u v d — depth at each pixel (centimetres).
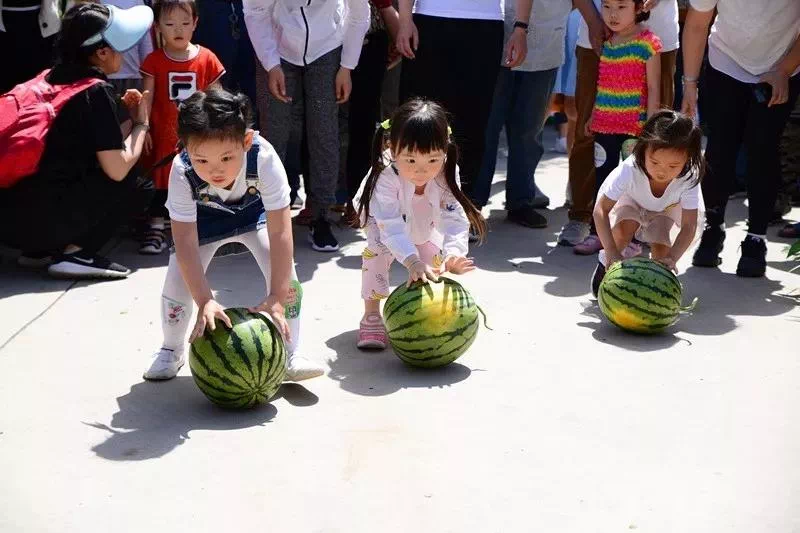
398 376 454
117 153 587
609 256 551
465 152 686
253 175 417
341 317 537
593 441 387
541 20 702
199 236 434
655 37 639
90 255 605
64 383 442
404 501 342
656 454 377
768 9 583
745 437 391
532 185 757
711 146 629
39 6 650
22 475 359
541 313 546
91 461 369
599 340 504
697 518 332
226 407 414
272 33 643
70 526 326
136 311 540
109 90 590
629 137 651
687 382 447
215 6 716
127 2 680
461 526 326
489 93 678
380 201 472
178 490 349
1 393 430
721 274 626
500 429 397
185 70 662
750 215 620
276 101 650
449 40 660
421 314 442
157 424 402
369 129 716
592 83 688
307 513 334
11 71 661
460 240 481
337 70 659
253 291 576
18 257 641
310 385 443
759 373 458
